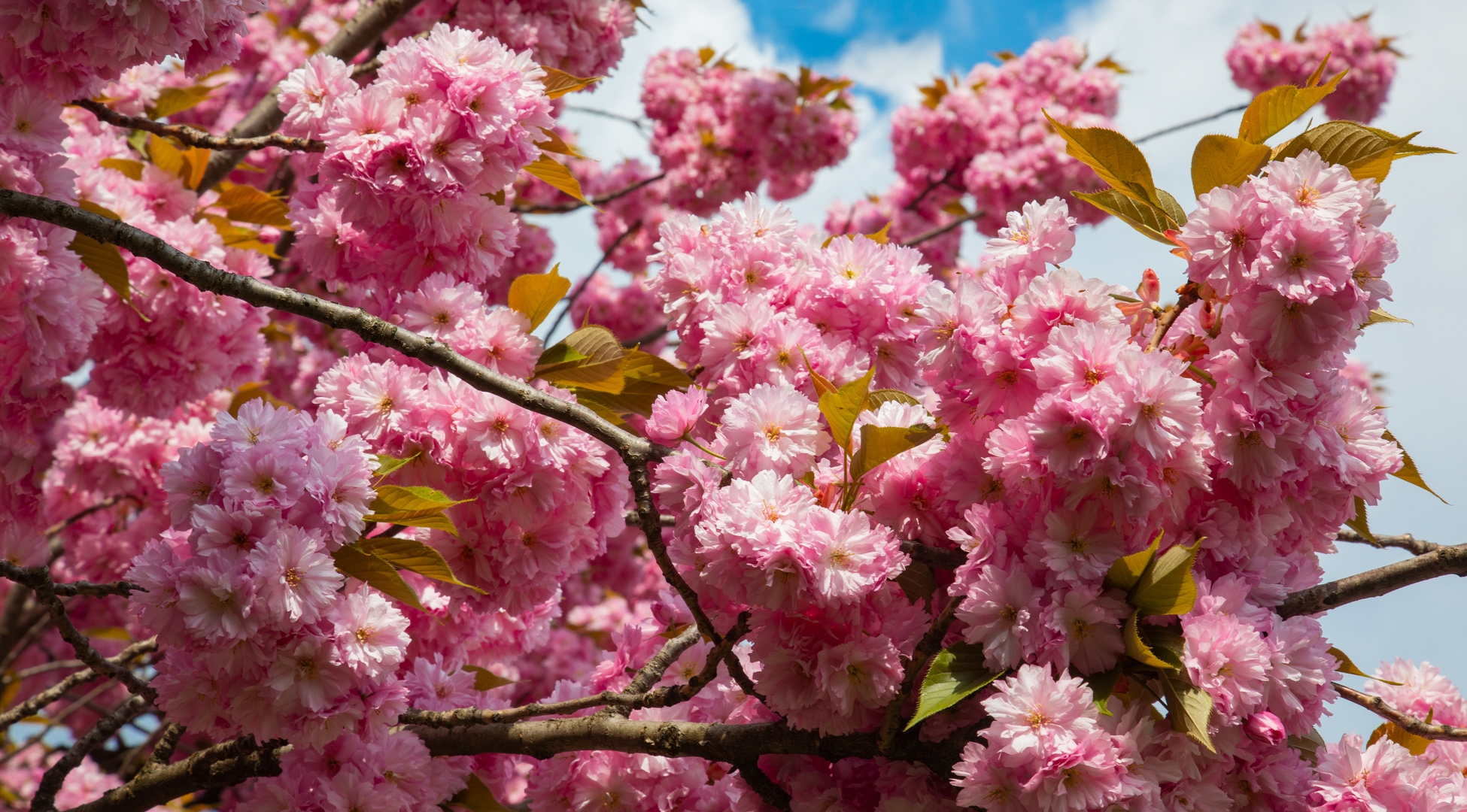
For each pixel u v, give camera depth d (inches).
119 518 234.8
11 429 140.4
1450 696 118.3
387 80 108.0
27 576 104.9
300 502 88.1
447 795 111.5
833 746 88.5
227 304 163.3
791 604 78.9
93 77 117.8
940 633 80.6
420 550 93.4
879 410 96.4
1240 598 79.6
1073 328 77.5
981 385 81.4
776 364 103.9
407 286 124.6
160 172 166.4
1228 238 77.9
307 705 88.4
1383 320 87.7
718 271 113.5
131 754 262.1
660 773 112.9
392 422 106.0
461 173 107.3
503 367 114.1
